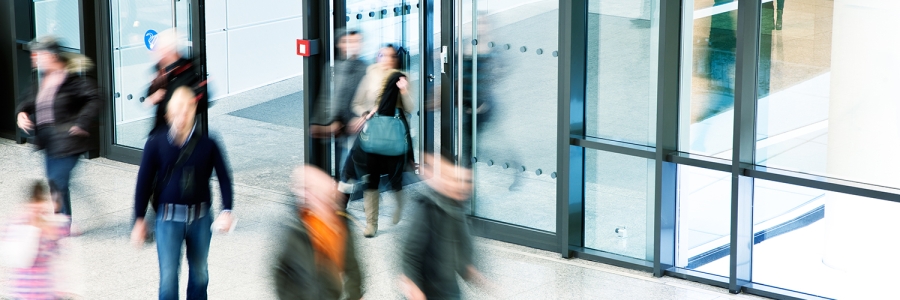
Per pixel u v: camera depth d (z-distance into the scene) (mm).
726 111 8188
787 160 7996
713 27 8086
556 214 9094
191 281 7266
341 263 6379
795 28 7715
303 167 6332
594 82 8805
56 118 9000
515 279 8500
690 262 8672
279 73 14531
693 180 8484
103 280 8406
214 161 7160
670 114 8336
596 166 8938
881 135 7512
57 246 7148
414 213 6156
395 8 10109
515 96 9211
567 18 8516
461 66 9430
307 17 9789
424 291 6098
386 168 9336
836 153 7727
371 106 9266
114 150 12156
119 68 11961
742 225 8117
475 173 9617
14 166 11797
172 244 7031
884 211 7664
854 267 7879
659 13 8102
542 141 9148
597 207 9023
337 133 9570
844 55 7547
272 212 10242
